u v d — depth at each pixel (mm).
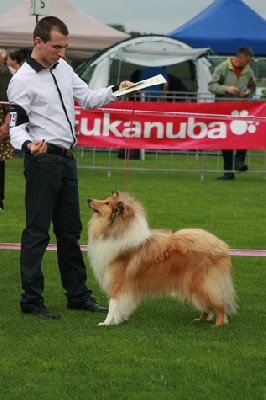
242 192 18547
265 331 8148
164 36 28125
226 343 7668
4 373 6703
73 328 8109
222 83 21094
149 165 23188
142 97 23078
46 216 8508
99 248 8281
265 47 30016
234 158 21000
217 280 8141
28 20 29688
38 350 7328
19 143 8055
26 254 8578
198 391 6344
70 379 6570
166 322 8516
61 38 8156
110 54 27312
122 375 6680
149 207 15898
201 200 17094
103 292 9773
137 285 8219
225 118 18000
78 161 23453
